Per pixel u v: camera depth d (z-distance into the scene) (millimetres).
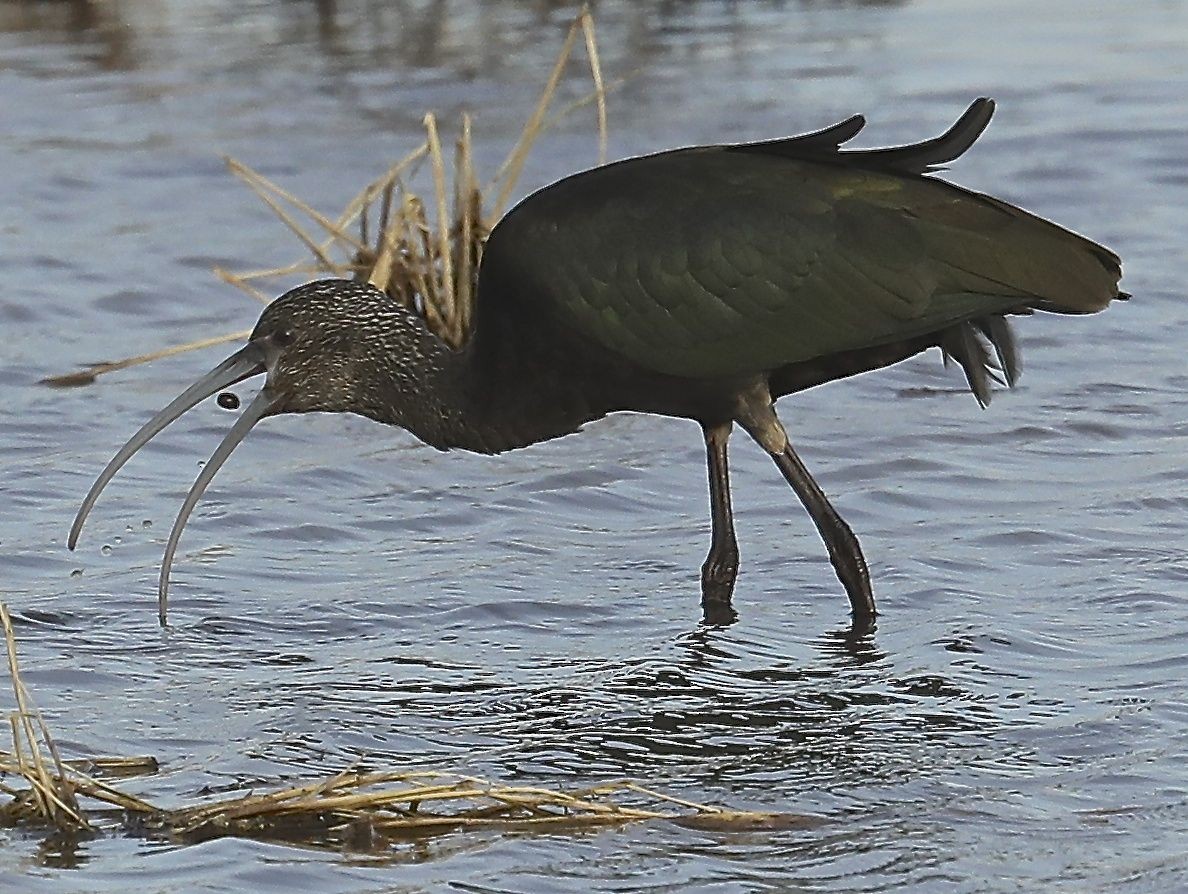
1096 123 24344
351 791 9977
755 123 24344
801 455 15758
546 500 15023
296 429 16547
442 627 12773
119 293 19625
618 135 23875
